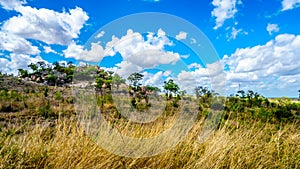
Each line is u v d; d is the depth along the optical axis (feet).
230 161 9.02
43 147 8.21
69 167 7.43
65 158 7.78
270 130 12.55
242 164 9.05
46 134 9.46
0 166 7.18
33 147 8.14
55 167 7.52
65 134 9.15
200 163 8.46
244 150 9.84
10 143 8.31
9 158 7.54
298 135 11.78
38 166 7.52
